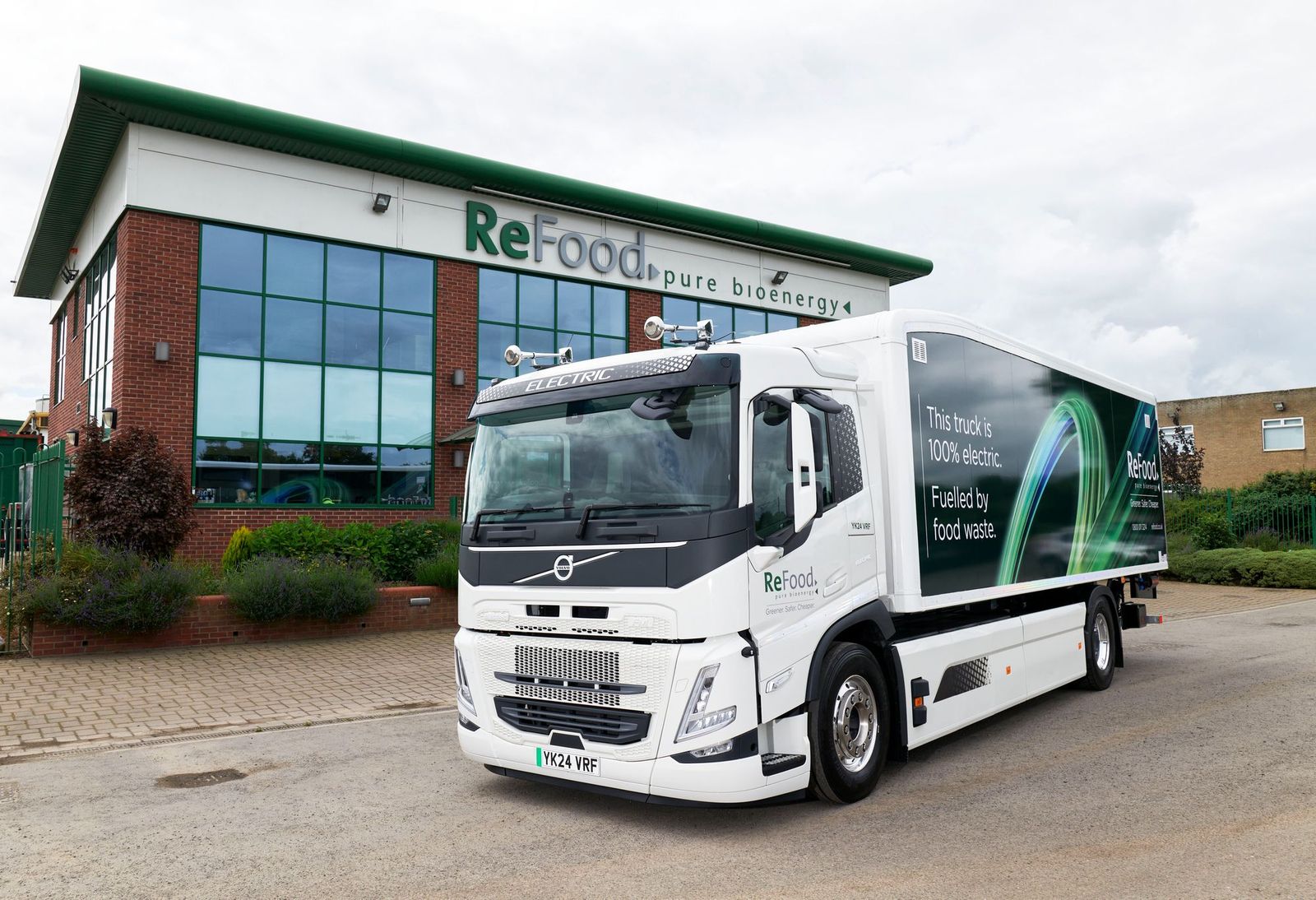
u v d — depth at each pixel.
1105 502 9.77
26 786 6.26
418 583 14.16
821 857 4.74
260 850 4.95
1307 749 6.72
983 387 7.46
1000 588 7.38
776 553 5.17
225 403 16.52
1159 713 8.14
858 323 6.54
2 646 11.05
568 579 5.34
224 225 16.64
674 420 5.27
